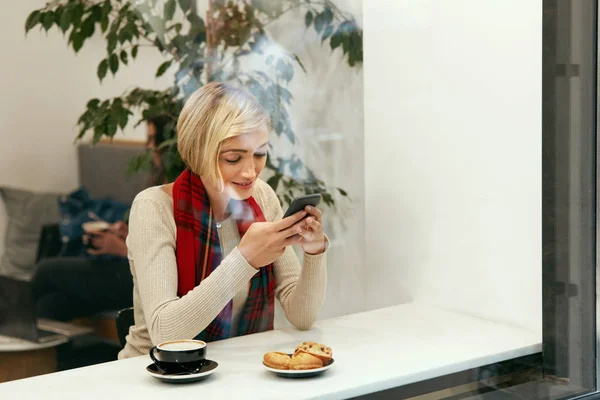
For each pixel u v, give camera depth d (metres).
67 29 1.42
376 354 1.53
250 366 1.41
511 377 1.62
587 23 1.65
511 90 1.70
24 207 1.39
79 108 1.44
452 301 1.87
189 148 1.52
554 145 1.65
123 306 1.52
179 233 1.52
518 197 1.71
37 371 1.43
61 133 1.42
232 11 1.62
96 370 1.37
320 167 1.79
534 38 1.65
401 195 1.89
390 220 1.88
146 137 1.53
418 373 1.44
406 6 1.81
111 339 1.51
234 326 1.61
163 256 1.47
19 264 1.39
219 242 1.57
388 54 1.82
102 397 1.24
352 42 1.79
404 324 1.76
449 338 1.66
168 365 1.30
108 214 1.49
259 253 1.44
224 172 1.54
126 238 1.51
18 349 1.40
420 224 1.90
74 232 1.45
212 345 1.53
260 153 1.58
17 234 1.38
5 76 1.36
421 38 1.82
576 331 1.71
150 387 1.29
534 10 1.64
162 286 1.44
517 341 1.66
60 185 1.43
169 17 1.54
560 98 1.64
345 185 1.83
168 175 1.56
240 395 1.26
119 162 1.50
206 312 1.41
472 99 1.77
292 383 1.34
